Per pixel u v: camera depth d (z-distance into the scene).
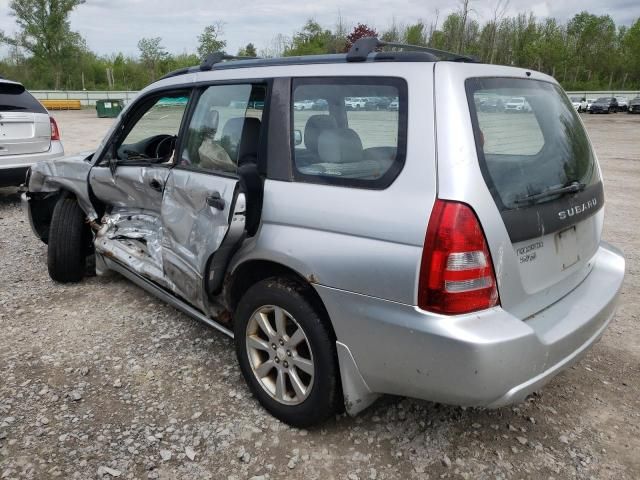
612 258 3.21
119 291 4.66
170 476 2.53
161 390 3.20
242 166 2.93
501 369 2.17
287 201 2.67
